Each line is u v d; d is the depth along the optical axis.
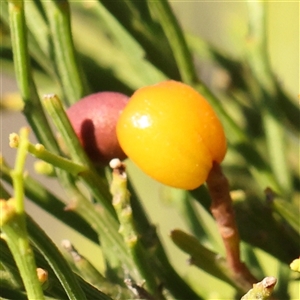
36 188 0.08
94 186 0.07
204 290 0.08
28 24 0.08
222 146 0.07
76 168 0.07
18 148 0.06
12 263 0.07
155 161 0.07
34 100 0.07
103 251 0.08
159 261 0.08
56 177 0.08
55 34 0.08
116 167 0.07
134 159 0.07
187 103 0.07
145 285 0.07
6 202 0.06
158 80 0.08
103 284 0.07
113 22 0.08
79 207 0.07
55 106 0.07
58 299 0.07
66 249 0.07
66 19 0.08
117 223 0.07
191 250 0.07
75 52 0.08
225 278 0.07
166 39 0.08
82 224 0.08
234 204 0.08
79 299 0.06
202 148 0.07
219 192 0.07
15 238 0.06
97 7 0.08
